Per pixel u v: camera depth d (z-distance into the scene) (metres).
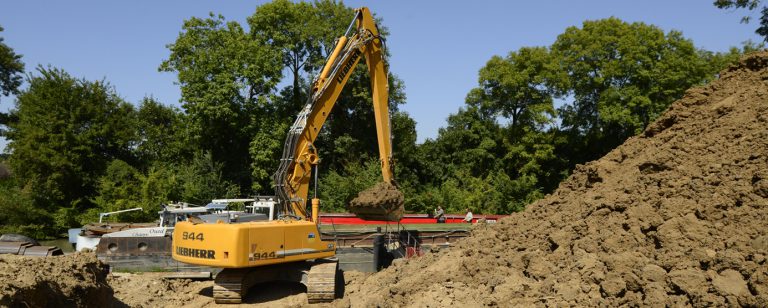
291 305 11.27
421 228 20.97
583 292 7.25
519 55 39.56
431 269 10.16
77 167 30.47
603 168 10.16
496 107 41.06
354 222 22.81
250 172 34.03
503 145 40.69
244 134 33.53
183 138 35.44
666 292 6.48
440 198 35.72
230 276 11.52
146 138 36.97
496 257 9.36
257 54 32.12
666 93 35.97
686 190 8.01
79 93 32.75
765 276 5.87
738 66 10.84
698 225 7.21
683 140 9.62
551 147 38.19
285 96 37.47
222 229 11.02
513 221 10.72
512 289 8.02
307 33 35.53
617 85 37.72
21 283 7.41
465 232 19.50
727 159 8.27
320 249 12.27
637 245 7.58
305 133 13.51
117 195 29.08
